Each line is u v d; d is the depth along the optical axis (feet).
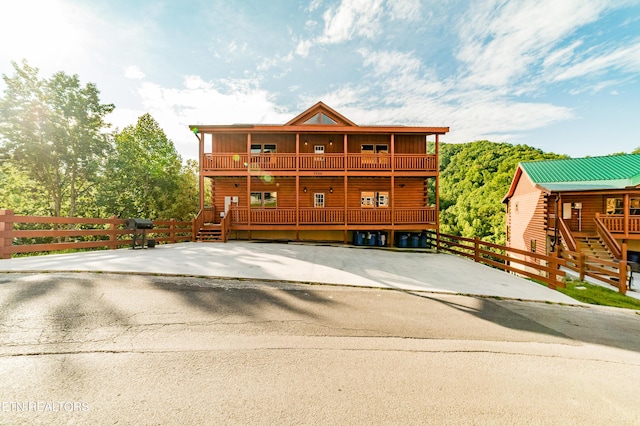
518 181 67.46
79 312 13.51
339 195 56.29
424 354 11.50
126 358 10.04
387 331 13.61
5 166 71.00
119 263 23.03
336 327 13.76
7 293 15.20
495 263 31.45
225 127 48.98
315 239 53.67
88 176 77.61
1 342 10.64
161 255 28.78
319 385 9.04
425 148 56.70
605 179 49.03
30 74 70.54
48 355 9.95
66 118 75.25
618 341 13.69
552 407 8.49
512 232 72.43
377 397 8.57
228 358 10.43
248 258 29.66
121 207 87.15
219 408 7.78
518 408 8.37
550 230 51.29
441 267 31.14
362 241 49.06
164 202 93.40
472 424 7.62
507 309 17.75
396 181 56.59
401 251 44.19
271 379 9.26
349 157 49.90
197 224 46.24
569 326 15.42
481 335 13.69
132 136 95.91
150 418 7.30
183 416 7.42
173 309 14.61
